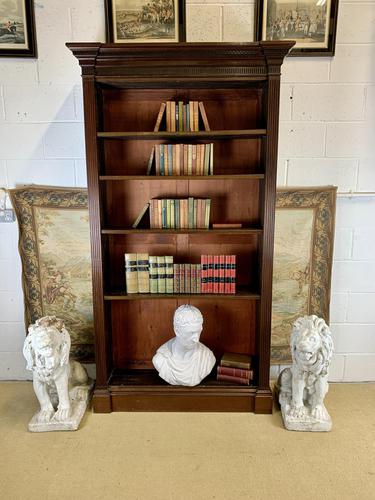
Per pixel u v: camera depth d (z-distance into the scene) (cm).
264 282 205
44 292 243
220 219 229
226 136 210
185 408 217
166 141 223
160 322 240
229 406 216
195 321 203
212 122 220
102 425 207
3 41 217
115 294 214
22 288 242
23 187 231
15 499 161
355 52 218
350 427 205
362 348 248
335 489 165
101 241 206
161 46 183
